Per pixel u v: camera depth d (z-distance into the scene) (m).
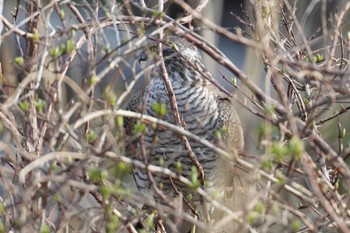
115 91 12.58
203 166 11.38
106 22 9.06
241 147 12.12
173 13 12.12
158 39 9.15
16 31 8.91
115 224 7.91
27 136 8.70
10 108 8.87
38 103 8.31
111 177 8.81
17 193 8.11
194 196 11.02
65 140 8.27
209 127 11.83
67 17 11.58
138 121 8.96
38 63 8.89
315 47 12.88
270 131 8.48
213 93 11.93
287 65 9.23
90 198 9.42
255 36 9.73
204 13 12.20
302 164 9.21
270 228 8.88
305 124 8.80
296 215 8.66
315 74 8.36
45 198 7.98
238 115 12.47
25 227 7.86
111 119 8.48
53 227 8.79
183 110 11.72
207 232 9.34
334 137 12.41
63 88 10.94
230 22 17.92
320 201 8.20
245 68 10.94
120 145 8.39
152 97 11.56
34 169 8.38
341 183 10.69
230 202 10.10
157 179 11.19
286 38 9.85
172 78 11.63
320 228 8.65
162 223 10.18
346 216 8.56
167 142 11.23
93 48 9.91
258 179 8.45
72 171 8.14
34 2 10.04
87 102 8.57
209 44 9.20
